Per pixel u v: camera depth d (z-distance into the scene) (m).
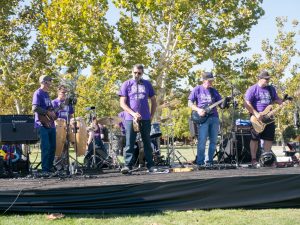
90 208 5.83
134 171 7.90
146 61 17.42
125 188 5.86
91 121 10.97
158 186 5.89
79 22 16.42
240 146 10.11
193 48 17.38
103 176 7.18
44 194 5.77
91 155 10.74
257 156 9.49
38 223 5.27
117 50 16.14
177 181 5.92
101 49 16.81
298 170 6.75
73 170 8.29
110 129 11.30
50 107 8.17
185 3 16.12
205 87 8.82
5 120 7.87
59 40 16.70
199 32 17.06
